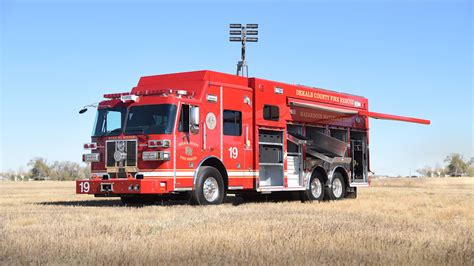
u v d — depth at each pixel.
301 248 6.97
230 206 14.37
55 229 8.91
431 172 71.31
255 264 5.94
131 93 14.76
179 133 14.36
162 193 14.23
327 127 19.64
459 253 6.65
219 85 15.65
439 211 12.78
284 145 17.66
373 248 6.99
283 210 12.94
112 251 6.71
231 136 15.87
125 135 14.50
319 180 19.05
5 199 18.45
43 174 76.19
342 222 10.02
